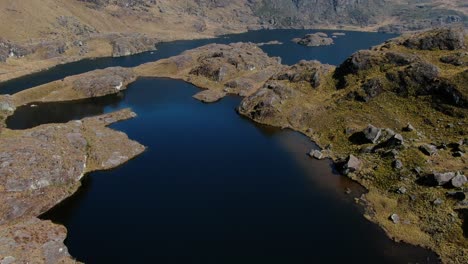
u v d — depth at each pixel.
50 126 96.62
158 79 171.88
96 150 91.31
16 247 56.59
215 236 63.69
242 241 62.69
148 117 123.69
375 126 101.44
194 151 97.31
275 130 111.50
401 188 75.06
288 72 140.75
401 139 86.88
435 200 70.12
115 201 74.12
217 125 116.06
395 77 111.19
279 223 67.75
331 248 61.81
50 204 72.69
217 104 137.62
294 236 64.44
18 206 68.62
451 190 71.12
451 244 62.31
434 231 65.31
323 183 82.06
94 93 146.88
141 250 60.06
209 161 91.62
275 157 94.44
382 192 76.94
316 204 74.19
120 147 95.44
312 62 150.50
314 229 66.56
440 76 103.88
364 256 60.34
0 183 69.69
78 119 123.38
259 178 83.75
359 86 115.88
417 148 84.50
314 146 100.88
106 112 129.88
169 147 99.62
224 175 84.75
